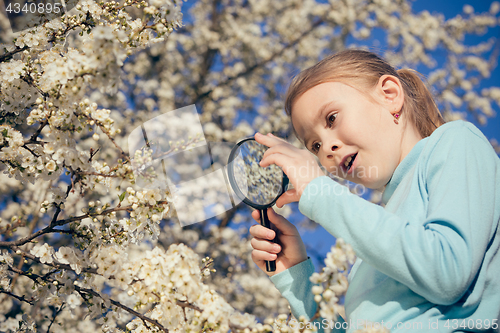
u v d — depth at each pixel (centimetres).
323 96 132
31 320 176
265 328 99
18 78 149
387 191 130
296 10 659
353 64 140
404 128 132
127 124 559
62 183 377
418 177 113
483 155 105
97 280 236
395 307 100
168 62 662
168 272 100
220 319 97
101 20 161
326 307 86
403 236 91
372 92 133
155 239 136
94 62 98
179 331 105
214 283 562
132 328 138
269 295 564
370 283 110
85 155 128
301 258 142
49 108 126
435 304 97
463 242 87
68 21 160
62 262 132
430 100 157
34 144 143
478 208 93
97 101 559
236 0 687
